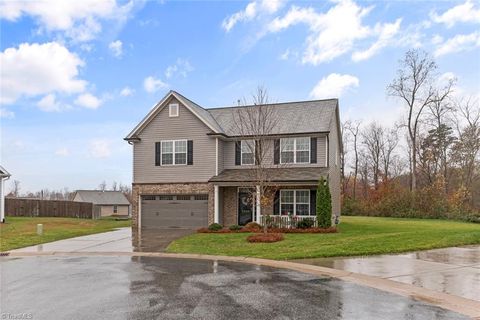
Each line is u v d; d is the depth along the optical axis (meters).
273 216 21.20
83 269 10.88
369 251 13.06
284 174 21.78
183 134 24.16
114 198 65.69
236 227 20.36
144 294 7.86
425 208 33.19
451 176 41.28
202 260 12.38
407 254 12.82
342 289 8.20
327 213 20.00
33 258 13.20
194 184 23.66
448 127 42.06
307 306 6.89
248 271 10.35
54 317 6.35
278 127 23.69
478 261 11.47
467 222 28.50
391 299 7.38
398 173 50.25
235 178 22.30
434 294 7.73
